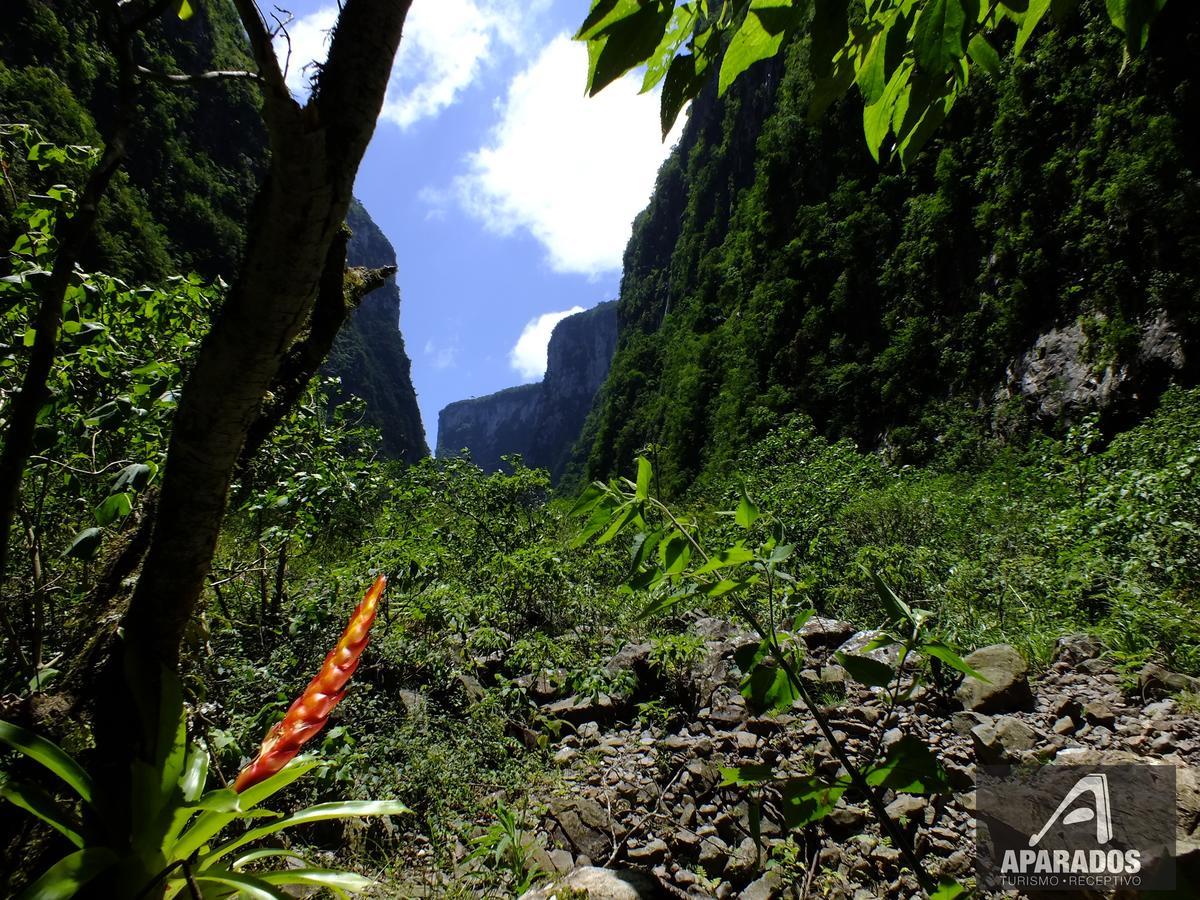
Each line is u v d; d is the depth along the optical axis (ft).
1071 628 15.43
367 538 20.81
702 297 187.73
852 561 21.08
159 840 4.13
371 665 12.64
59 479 8.68
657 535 3.94
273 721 9.66
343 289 8.13
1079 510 20.66
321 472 12.98
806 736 11.15
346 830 8.66
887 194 101.30
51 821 4.03
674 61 3.29
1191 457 18.39
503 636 14.60
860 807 9.05
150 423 8.86
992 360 67.62
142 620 4.75
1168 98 53.01
